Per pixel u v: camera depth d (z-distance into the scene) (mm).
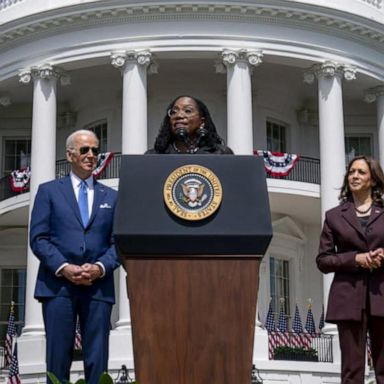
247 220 8680
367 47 46062
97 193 11680
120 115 47094
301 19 44219
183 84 46688
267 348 38781
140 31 43656
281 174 44219
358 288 11203
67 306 11148
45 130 44188
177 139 10375
